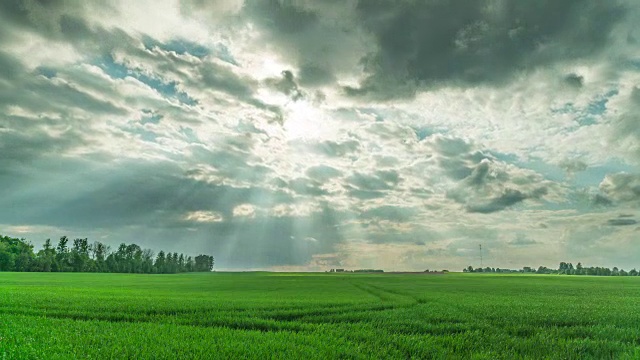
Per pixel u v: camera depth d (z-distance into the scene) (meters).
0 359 11.96
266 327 20.92
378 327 20.62
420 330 20.30
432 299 38.91
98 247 199.50
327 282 89.94
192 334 17.12
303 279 115.06
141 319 22.91
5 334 15.34
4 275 102.88
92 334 16.52
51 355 12.43
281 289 58.03
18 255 154.75
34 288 49.44
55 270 167.88
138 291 49.22
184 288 59.41
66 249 180.62
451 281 99.81
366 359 13.52
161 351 13.38
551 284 82.62
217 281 92.75
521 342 17.02
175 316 24.00
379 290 56.31
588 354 15.22
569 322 23.11
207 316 24.00
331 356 13.62
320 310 27.58
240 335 17.17
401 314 25.73
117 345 14.08
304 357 13.16
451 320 23.48
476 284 80.88
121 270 196.00
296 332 19.53
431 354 14.56
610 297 43.66
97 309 26.34
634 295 47.78
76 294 39.59
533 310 28.42
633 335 18.94
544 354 15.29
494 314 25.83
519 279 121.25
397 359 13.82
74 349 13.16
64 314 23.89
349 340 16.89
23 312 24.27
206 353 13.37
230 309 27.81
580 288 65.31
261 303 31.64
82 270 178.12
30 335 15.53
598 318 24.36
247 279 111.50
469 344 16.50
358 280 106.12
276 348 14.62
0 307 25.94
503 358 14.41
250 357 13.14
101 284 67.94
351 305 31.78
